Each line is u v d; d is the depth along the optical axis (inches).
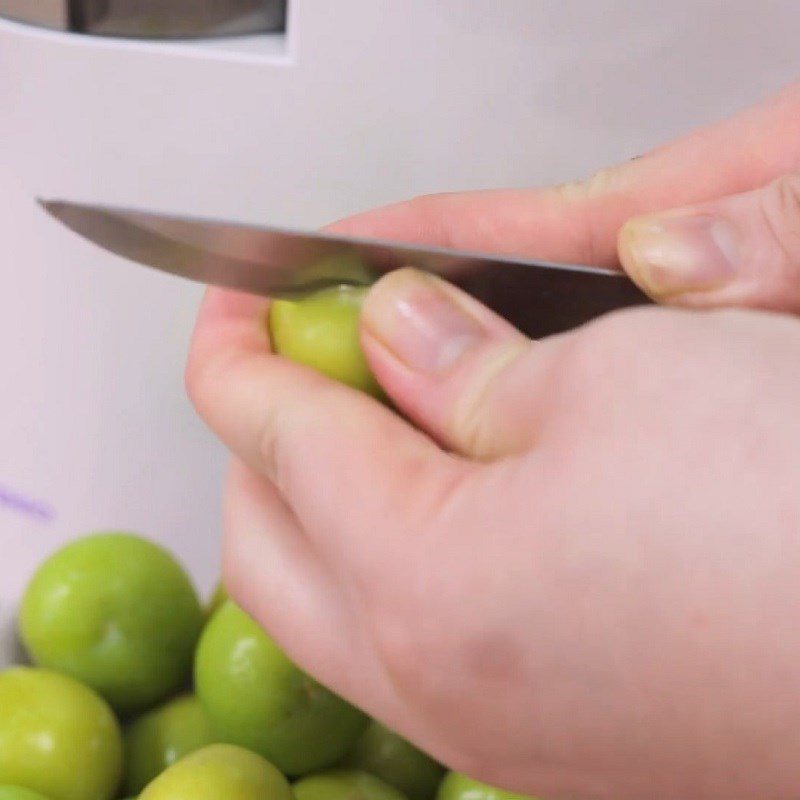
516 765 10.8
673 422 10.1
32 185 15.5
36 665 16.0
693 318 10.5
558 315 12.0
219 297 12.1
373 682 11.5
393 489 10.7
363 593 10.7
